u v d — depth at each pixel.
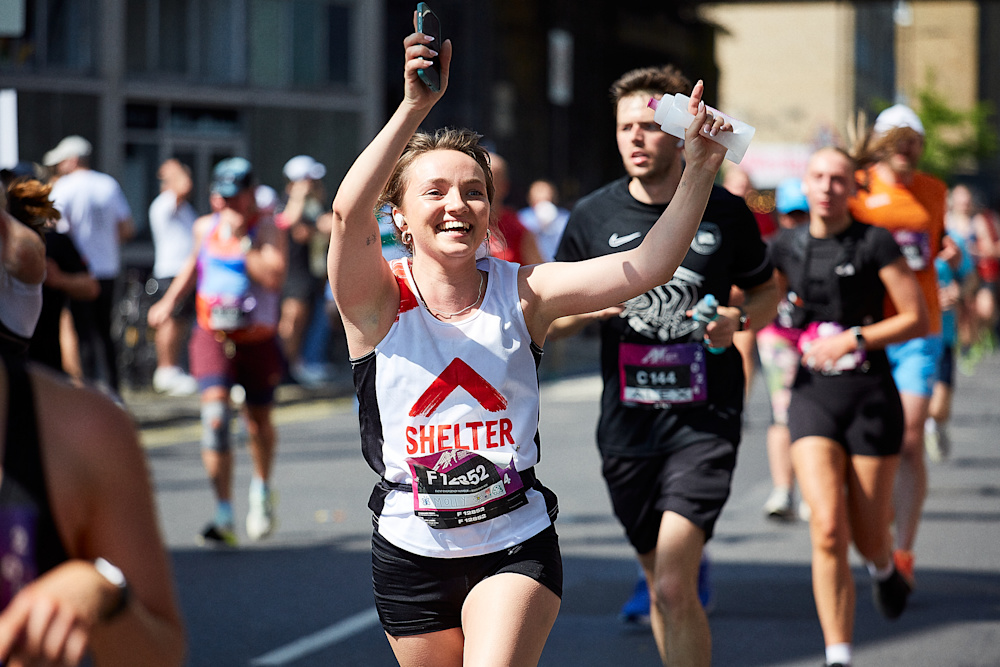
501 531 4.78
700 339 6.69
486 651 4.55
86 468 2.82
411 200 4.78
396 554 4.87
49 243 8.52
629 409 6.96
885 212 9.80
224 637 8.65
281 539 11.87
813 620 9.14
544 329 4.89
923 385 9.66
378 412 4.83
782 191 10.64
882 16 86.25
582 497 13.82
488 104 38.06
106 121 30.64
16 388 2.81
